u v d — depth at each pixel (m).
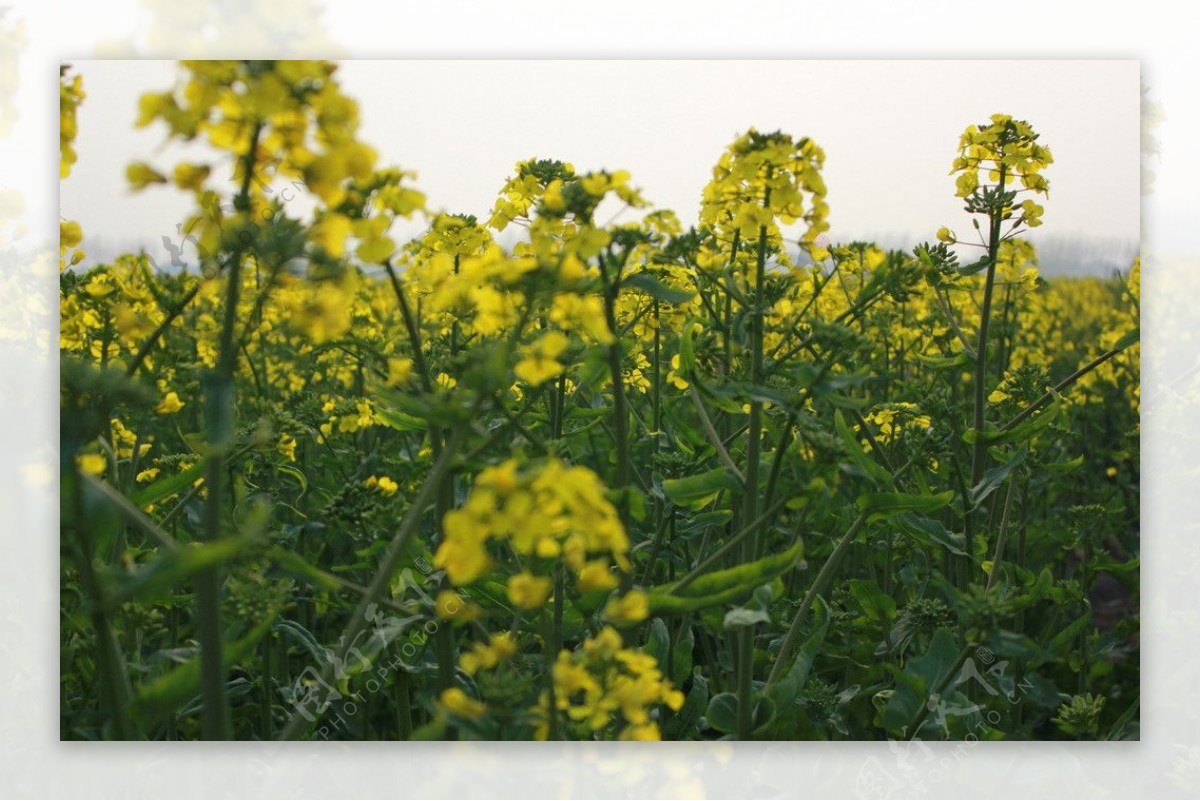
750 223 1.43
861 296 1.48
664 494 1.51
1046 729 1.76
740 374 1.61
